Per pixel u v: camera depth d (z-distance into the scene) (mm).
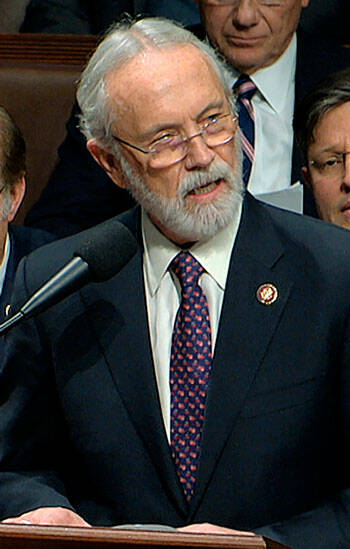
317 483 6328
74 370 6574
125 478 6426
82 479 6750
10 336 6824
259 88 10188
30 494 6445
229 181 6363
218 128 6324
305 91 10312
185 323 6488
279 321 6355
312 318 6324
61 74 11070
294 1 10062
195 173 6293
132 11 11945
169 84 6293
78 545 4770
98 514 6473
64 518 6141
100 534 4746
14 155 8750
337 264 6418
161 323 6566
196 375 6395
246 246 6551
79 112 10641
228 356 6328
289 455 6238
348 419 6262
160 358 6496
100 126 6625
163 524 6332
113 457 6453
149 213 6637
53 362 6652
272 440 6230
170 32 6465
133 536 4738
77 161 10516
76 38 11242
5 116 8773
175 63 6328
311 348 6293
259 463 6215
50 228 10250
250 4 9922
